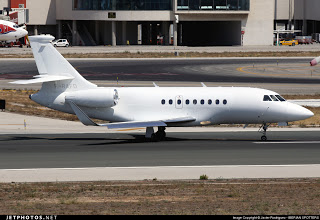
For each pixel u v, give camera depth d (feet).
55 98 505.66
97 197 299.38
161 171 375.45
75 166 391.04
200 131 554.87
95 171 375.45
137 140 502.79
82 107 506.89
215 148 457.68
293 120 490.08
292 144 474.08
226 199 291.58
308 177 354.95
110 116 506.89
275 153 434.71
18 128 568.00
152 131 499.10
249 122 497.87
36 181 349.00
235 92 496.64
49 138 513.04
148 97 502.79
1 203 286.25
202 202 283.18
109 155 430.20
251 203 280.10
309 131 550.77
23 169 381.60
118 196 301.22
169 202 283.18
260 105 488.02
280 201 286.25
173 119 488.02
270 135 526.57
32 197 301.84
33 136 523.29
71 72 503.61
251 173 368.27
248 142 486.79
